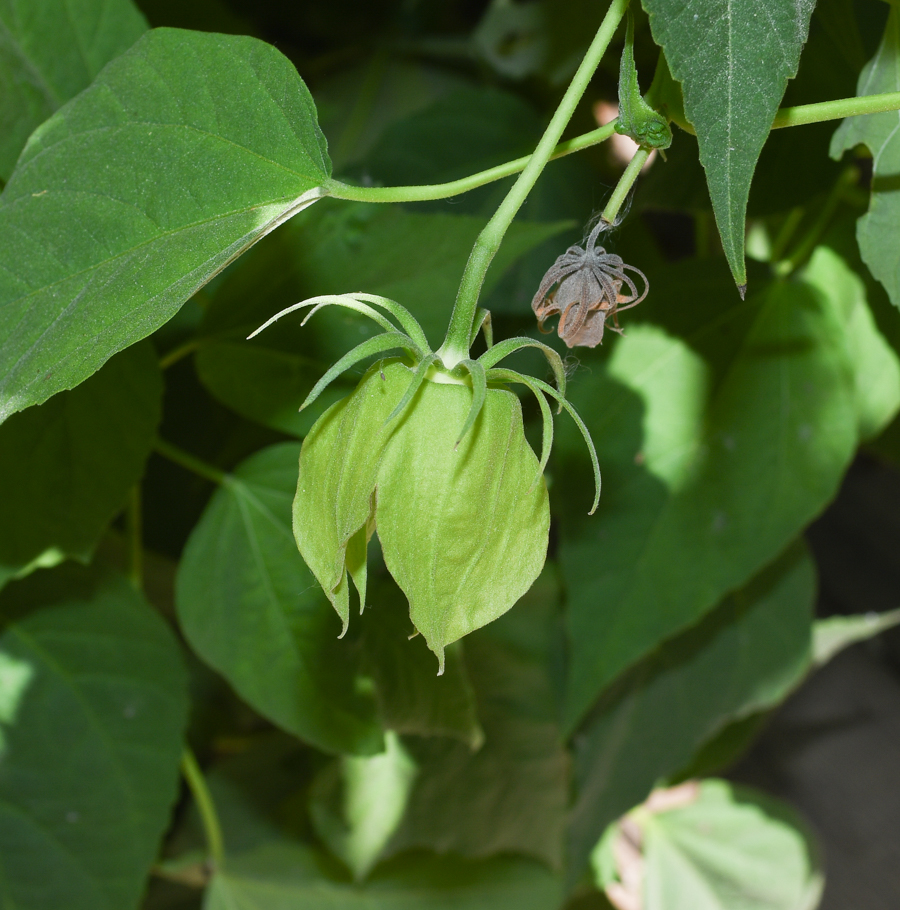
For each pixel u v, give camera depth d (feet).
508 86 1.28
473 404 0.63
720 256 0.94
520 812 1.13
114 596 0.94
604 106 1.20
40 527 0.84
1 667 0.93
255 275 0.86
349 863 1.13
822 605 2.05
